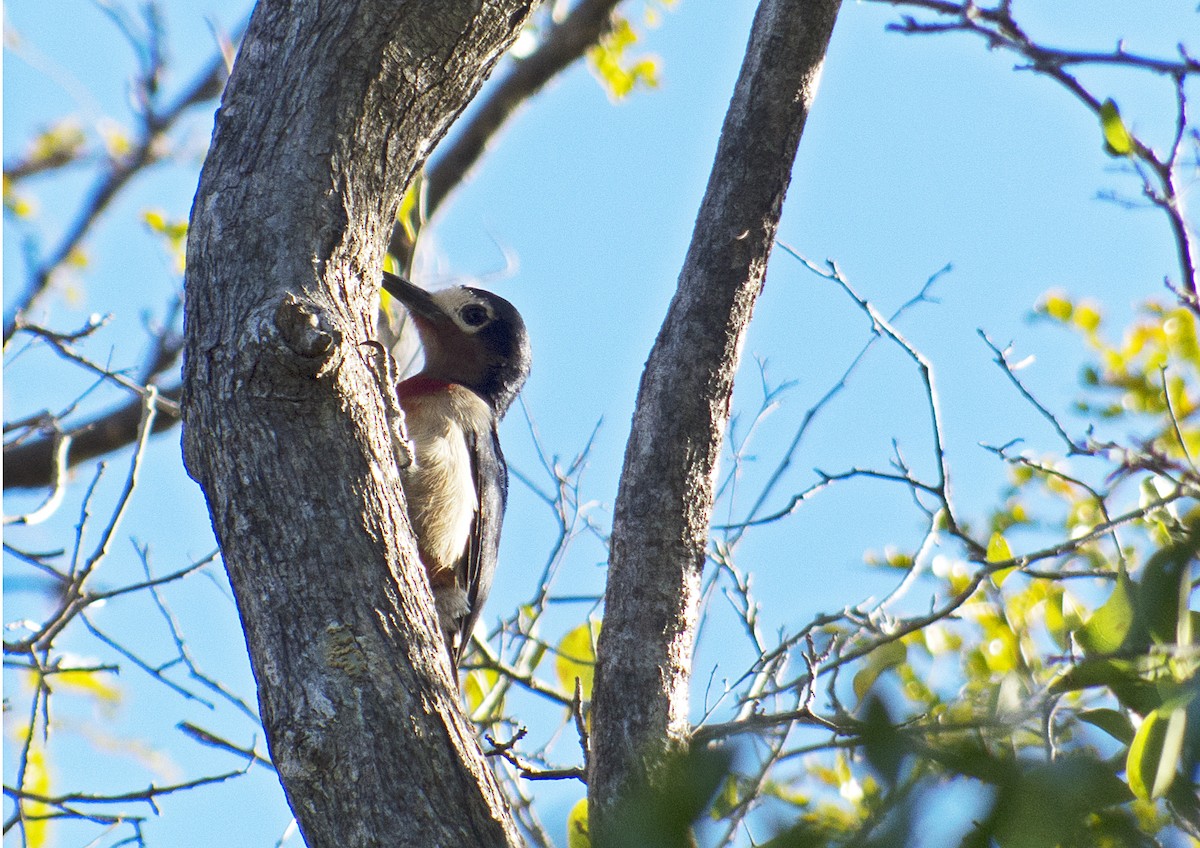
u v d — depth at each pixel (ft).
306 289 23.15
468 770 21.36
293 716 21.18
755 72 30.86
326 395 22.48
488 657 36.70
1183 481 31.40
